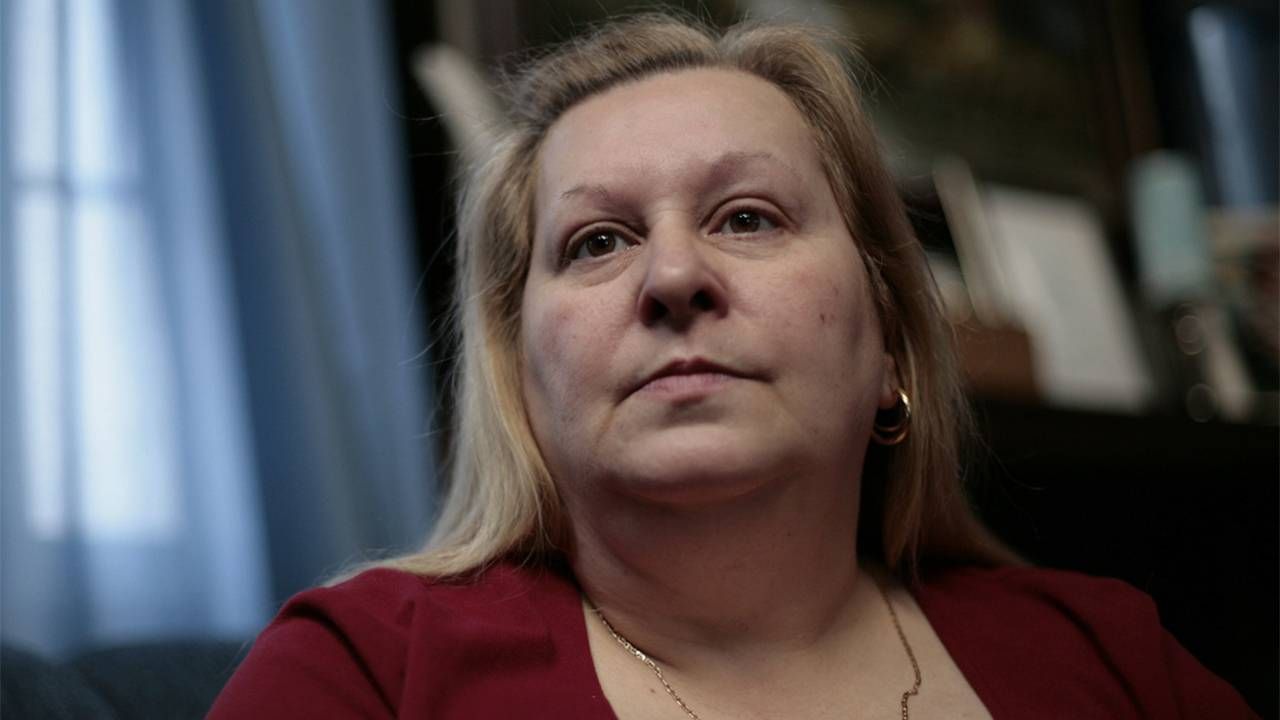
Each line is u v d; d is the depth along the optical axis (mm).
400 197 2090
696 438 933
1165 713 1105
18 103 1677
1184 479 2340
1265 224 2758
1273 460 2377
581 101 1165
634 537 1000
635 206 1031
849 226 1134
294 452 1773
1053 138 2822
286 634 970
